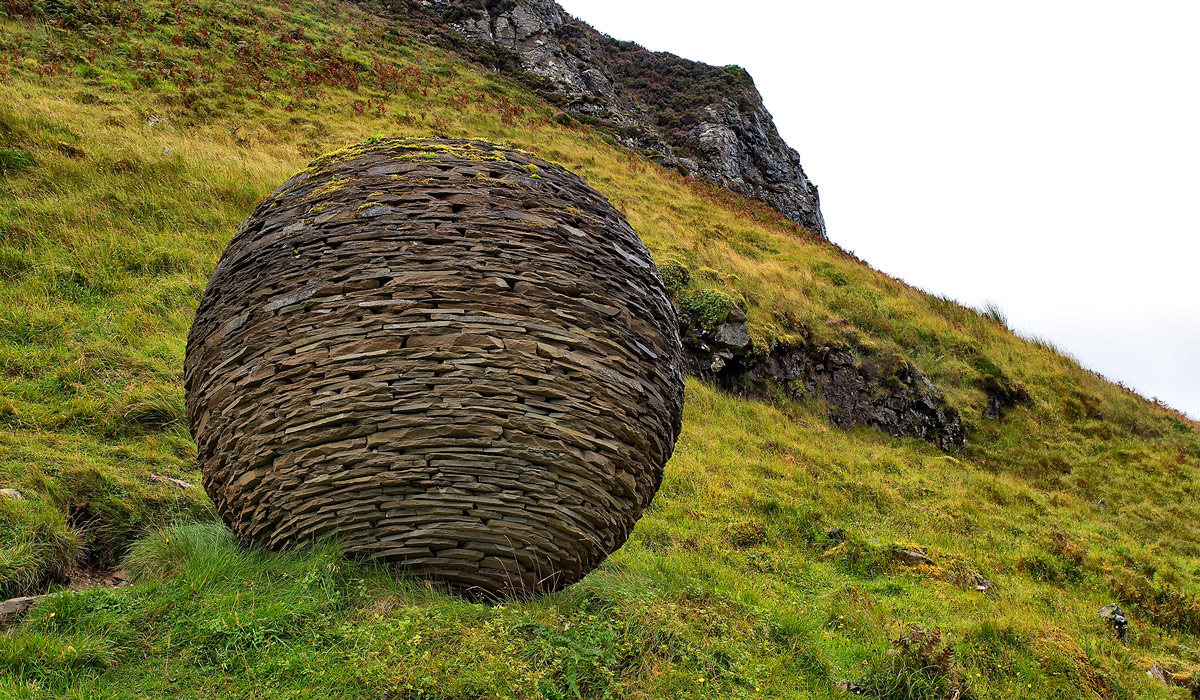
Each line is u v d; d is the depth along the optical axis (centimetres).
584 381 510
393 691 415
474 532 491
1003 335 2608
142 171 1611
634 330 548
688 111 4844
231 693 403
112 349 1027
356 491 491
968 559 1102
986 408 2145
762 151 4888
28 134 1588
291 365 499
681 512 1053
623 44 5866
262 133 2205
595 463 508
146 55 2566
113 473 685
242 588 486
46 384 905
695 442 1388
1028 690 664
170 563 530
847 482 1369
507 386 493
